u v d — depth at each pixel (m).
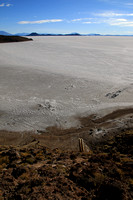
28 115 19.67
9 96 25.16
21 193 5.05
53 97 25.27
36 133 16.27
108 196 4.91
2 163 8.15
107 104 22.53
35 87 29.47
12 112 20.23
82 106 22.17
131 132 14.64
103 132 15.98
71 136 15.69
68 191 5.18
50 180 5.87
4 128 16.98
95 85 30.19
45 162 8.37
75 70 40.88
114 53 67.38
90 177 5.92
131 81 31.91
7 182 5.79
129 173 6.33
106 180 5.50
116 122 17.78
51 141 14.88
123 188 5.07
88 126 17.47
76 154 10.09
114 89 28.05
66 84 30.84
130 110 20.47
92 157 8.40
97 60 53.59
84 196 5.03
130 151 10.61
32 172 6.57
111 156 8.67
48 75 35.97
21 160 8.53
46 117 19.31
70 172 6.54
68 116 19.58
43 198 4.77
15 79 33.34
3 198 4.91
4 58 53.03
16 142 14.71
